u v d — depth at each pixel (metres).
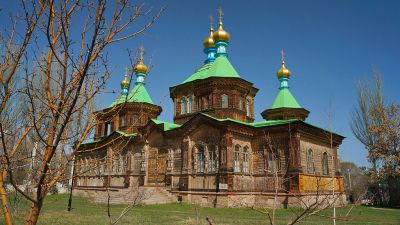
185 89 52.66
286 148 39.94
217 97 46.09
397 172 48.62
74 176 5.83
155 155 49.47
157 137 49.72
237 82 46.38
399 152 49.72
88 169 6.30
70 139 5.75
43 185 5.11
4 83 5.09
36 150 5.80
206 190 41.19
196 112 49.22
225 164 39.53
